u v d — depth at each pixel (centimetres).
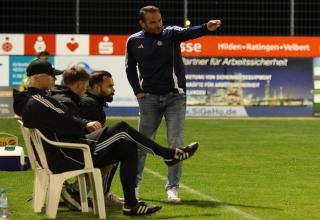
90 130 1396
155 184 1891
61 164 1372
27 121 1373
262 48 4725
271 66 4738
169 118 1630
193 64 4700
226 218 1407
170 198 1600
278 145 2945
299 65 4741
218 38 4706
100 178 1377
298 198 1653
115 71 4612
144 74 1619
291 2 4775
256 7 4862
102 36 4606
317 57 4738
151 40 1605
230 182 1917
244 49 4716
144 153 1600
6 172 2084
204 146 2891
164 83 1617
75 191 1509
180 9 4828
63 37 4581
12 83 4522
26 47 4553
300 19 4838
